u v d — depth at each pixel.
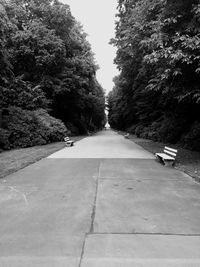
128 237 4.30
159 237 4.30
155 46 11.71
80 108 42.97
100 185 7.55
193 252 3.84
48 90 31.55
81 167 10.36
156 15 13.13
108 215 5.25
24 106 23.19
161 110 29.22
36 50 28.91
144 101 31.56
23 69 30.45
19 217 5.16
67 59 33.31
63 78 32.31
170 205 5.84
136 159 12.48
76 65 34.78
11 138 18.17
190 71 11.78
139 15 14.80
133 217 5.14
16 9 29.92
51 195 6.59
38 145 19.92
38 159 12.35
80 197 6.43
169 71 11.16
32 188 7.25
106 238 4.27
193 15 10.96
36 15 32.03
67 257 3.71
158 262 3.59
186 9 11.09
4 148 16.73
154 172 9.37
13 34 27.36
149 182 7.89
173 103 20.14
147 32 14.36
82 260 3.63
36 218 5.11
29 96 23.42
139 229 4.60
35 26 28.86
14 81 21.98
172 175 8.87
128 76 27.09
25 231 4.54
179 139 21.09
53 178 8.45
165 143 21.91
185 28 10.91
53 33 30.44
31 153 14.32
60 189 7.14
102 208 5.65
